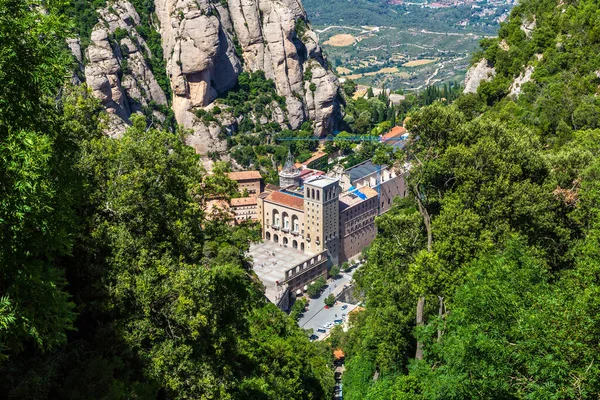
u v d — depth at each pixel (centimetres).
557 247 6438
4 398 3950
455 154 6475
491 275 4719
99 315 5219
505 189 6228
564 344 3728
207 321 5178
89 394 4303
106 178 5869
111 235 5366
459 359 4338
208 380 5094
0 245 3250
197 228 6450
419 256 5988
